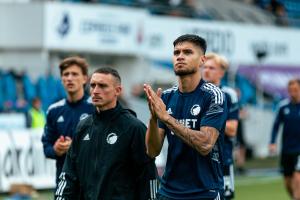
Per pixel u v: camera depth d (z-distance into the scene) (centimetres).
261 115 5172
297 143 2836
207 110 1424
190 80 1443
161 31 4678
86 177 1414
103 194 1395
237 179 3928
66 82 1828
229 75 4984
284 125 2858
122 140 1402
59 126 1848
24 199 1845
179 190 1445
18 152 3177
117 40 4366
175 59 1427
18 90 3906
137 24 4488
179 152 1441
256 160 4891
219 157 1455
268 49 5288
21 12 4128
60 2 4109
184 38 1423
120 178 1403
